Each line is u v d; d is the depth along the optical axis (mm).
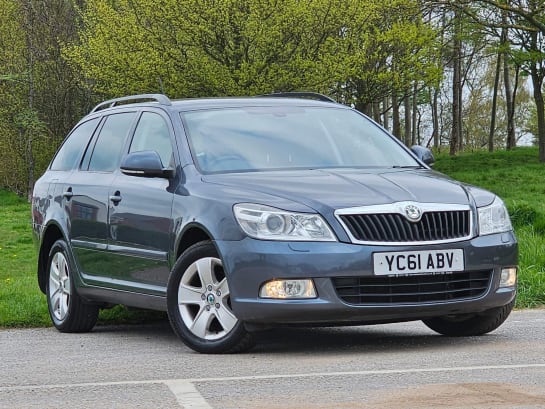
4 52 49219
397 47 44000
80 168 9336
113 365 6555
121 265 8203
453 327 7809
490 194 7258
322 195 6742
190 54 40594
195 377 5848
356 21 40500
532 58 44594
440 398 4848
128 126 8789
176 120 8070
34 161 50719
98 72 41344
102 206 8516
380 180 7078
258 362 6426
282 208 6641
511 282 7125
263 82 39375
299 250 6512
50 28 49281
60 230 9250
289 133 8023
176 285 7199
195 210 7137
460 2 40000
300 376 5691
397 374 5672
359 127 8422
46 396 5371
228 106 8320
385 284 6574
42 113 49906
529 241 14164
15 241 26281
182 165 7629
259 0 39406
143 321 9828
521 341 7316
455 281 6781
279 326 6691
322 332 8391
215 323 7137
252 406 4805
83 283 8820
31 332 9180
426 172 7641
